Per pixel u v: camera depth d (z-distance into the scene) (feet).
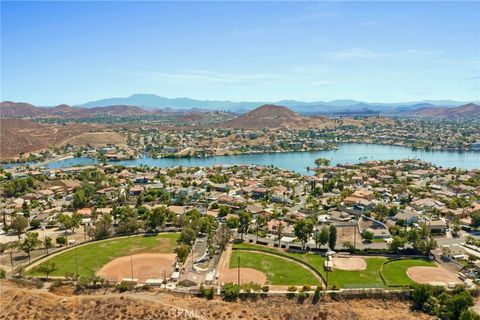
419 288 496.23
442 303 475.72
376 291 511.40
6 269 591.78
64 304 467.11
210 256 635.25
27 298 469.16
